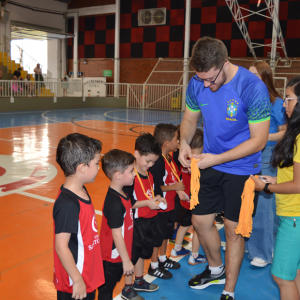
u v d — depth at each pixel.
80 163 1.58
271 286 2.55
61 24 23.23
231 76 2.09
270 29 18.31
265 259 2.83
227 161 2.12
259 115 2.05
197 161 2.14
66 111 17.44
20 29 20.91
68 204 1.56
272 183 2.04
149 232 2.42
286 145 1.76
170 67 20.97
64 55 24.22
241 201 2.21
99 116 15.45
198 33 20.05
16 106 16.38
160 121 13.95
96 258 1.75
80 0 23.08
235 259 2.25
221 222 3.77
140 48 21.86
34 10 21.11
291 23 17.80
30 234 3.24
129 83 22.55
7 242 3.06
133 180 2.19
